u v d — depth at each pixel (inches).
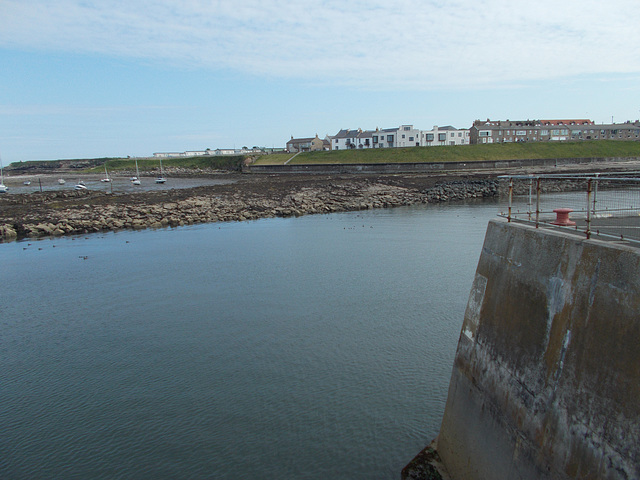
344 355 734.5
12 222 2036.2
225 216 2158.0
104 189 3747.5
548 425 313.7
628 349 261.1
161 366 727.1
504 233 410.0
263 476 495.8
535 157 4714.6
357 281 1096.8
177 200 2679.6
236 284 1109.1
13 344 825.5
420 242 1503.4
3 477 506.9
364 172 4653.1
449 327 817.5
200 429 574.9
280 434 559.5
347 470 498.3
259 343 788.0
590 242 303.4
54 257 1464.1
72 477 505.4
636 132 6254.9
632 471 247.3
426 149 5103.3
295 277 1149.7
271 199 2704.2
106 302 1020.5
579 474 283.6
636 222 448.1
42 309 992.2
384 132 6314.0
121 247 1589.6
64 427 588.7
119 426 585.9
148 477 501.7
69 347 804.6
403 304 933.8
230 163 6481.3
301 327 843.4
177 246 1579.7
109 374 710.5
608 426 266.1
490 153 4869.6
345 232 1738.4
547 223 397.7
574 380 296.5
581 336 297.0
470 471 410.9
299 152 6520.7
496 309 400.8
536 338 341.7
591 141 5054.1
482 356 410.9
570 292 312.5
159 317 920.9
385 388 640.4
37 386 685.3
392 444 533.3
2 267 1353.3
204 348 778.8
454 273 1133.1
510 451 353.4
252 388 655.8
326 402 616.1
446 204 2501.2
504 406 367.6
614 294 275.9
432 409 589.9
